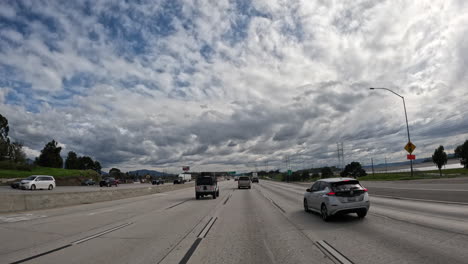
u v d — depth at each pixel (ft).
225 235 32.09
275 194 105.29
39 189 146.30
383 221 37.37
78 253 24.72
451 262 19.88
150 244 28.04
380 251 23.27
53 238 31.48
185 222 42.47
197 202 79.71
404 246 24.44
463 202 52.60
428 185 102.27
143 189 126.21
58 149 345.31
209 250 25.43
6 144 276.21
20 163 256.73
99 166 545.03
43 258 23.21
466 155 187.11
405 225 33.78
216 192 99.66
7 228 38.70
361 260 21.13
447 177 139.03
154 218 47.60
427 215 40.29
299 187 165.68
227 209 59.52
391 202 58.85
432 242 25.31
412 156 131.34
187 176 309.22
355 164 276.00
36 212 59.52
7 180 186.70
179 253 24.48
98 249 26.12
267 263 21.29
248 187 158.61
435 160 164.96
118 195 103.65
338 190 40.06
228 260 22.25
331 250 24.31
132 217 49.34
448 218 37.17
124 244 28.09
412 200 61.11
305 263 21.03
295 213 50.16
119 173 489.26
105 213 56.49
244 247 26.32
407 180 135.23
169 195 119.03
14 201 61.41
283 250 24.93
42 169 255.50
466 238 26.22
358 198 39.83
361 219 40.01
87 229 37.35
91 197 87.71
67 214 55.47
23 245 28.04
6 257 23.61
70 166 464.24
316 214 48.19
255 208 59.98
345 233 31.27
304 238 29.55
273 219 43.50
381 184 128.77
